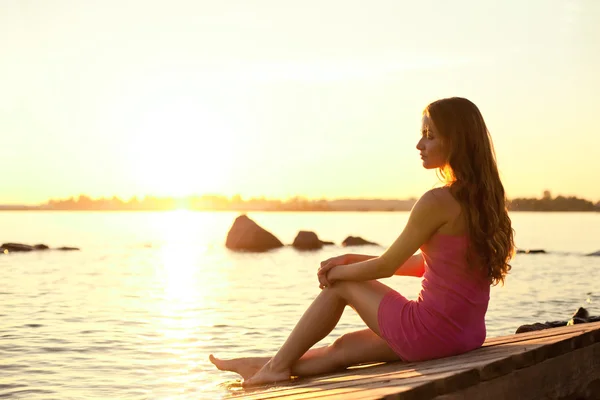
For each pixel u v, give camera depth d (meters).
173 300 14.45
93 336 9.48
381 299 3.96
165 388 6.32
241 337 9.48
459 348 3.78
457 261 3.74
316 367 4.21
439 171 4.02
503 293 15.66
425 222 3.71
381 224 100.25
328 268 4.16
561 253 33.72
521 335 4.39
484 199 3.73
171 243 47.22
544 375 3.50
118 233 66.31
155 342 9.02
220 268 24.75
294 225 97.94
